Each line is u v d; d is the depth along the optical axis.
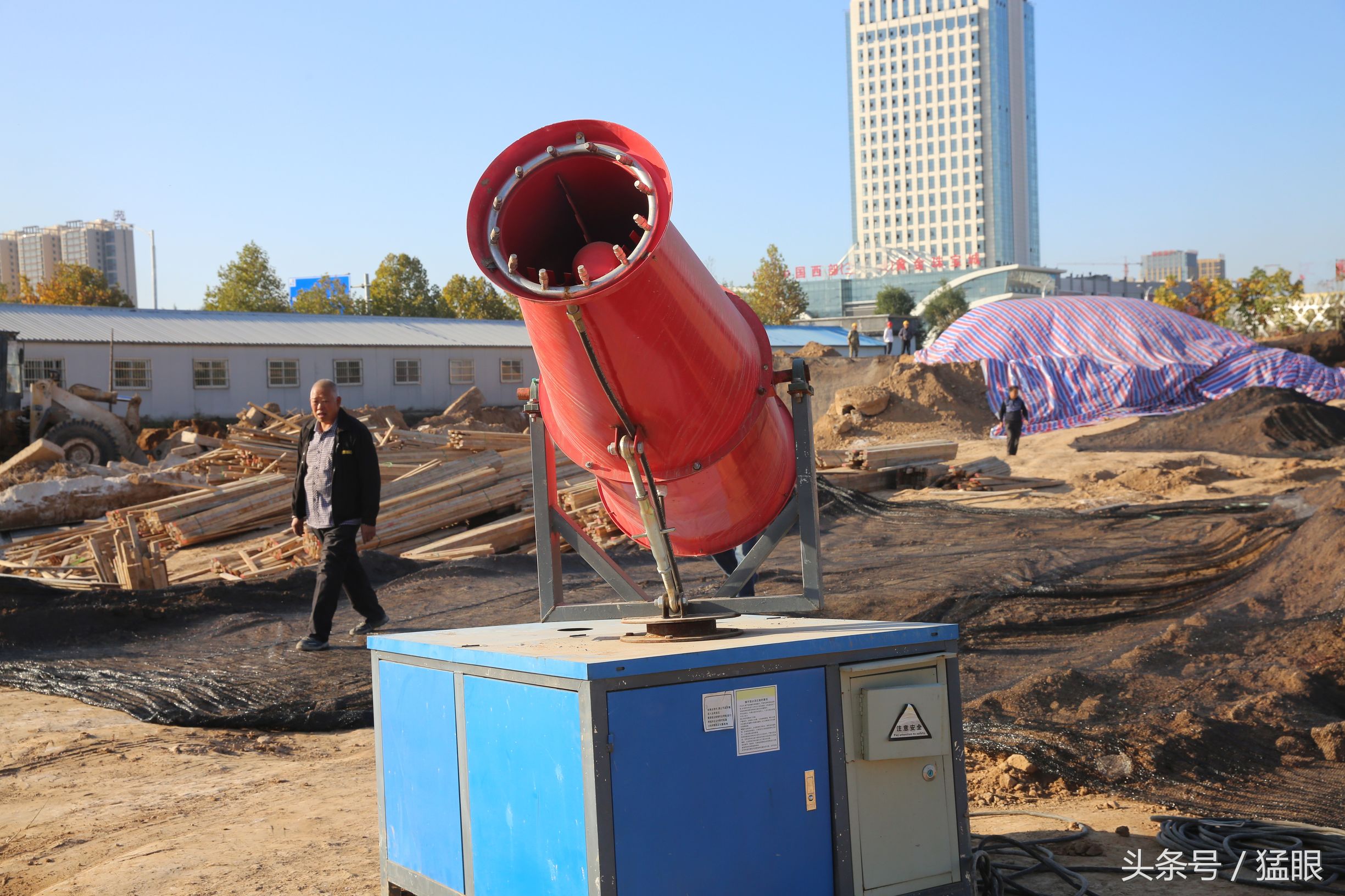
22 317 39.12
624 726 2.54
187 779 5.33
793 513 3.26
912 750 2.90
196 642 8.88
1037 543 13.01
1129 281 198.88
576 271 2.72
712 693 2.67
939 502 17.97
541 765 2.69
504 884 2.85
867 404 30.28
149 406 38.91
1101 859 3.97
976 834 4.24
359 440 8.15
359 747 6.02
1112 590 9.32
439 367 45.69
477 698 2.94
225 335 41.53
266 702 6.70
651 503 2.97
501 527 13.70
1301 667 6.83
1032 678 6.32
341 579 8.13
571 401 2.94
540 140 2.65
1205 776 5.13
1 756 5.81
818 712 2.83
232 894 3.66
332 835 4.29
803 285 181.00
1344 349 41.28
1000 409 30.95
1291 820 4.50
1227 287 90.12
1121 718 5.83
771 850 2.74
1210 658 7.06
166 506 15.02
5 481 20.25
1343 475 18.78
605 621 3.84
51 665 8.02
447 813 3.10
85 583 11.79
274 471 17.28
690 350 2.76
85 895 3.69
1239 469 20.73
